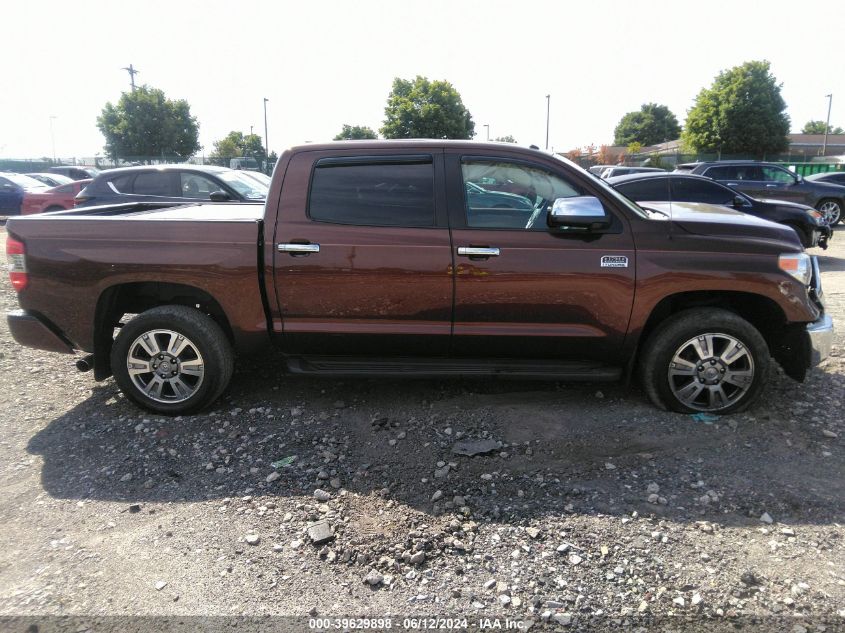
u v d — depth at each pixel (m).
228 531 3.06
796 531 2.98
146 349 4.24
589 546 2.90
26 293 4.25
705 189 10.10
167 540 2.99
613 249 3.91
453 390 4.65
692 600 2.55
